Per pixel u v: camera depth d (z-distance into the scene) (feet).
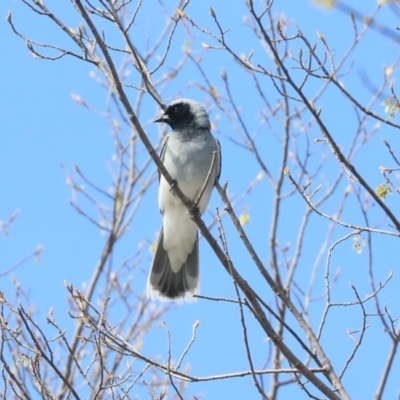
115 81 31.27
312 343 29.60
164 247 43.50
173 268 43.42
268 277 30.66
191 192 42.45
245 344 27.04
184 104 43.32
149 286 43.09
